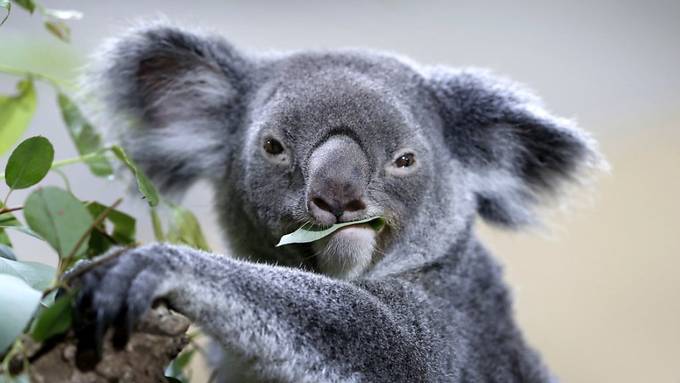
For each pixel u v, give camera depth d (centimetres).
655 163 2566
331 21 2552
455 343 808
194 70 951
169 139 962
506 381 890
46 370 496
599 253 2261
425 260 844
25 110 835
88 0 2109
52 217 518
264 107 856
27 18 1583
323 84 827
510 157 940
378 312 702
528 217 962
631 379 1852
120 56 918
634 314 2039
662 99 2717
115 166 925
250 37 2433
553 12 2714
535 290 2155
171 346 521
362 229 753
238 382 802
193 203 1107
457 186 902
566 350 1953
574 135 905
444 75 945
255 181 827
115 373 506
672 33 2722
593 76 2702
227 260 612
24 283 511
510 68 2628
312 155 775
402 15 2622
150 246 557
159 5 2269
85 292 507
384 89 835
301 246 809
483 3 2683
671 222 2344
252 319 607
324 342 654
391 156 803
